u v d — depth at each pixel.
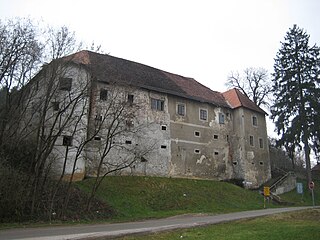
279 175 45.78
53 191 23.16
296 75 41.66
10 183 19.80
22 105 24.33
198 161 39.00
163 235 13.48
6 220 18.62
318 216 19.03
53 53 25.98
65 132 27.95
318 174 49.31
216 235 13.19
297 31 42.91
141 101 35.97
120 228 15.79
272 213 21.41
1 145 22.47
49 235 13.29
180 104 39.59
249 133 43.75
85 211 21.73
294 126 39.69
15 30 23.80
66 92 26.45
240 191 35.59
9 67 23.45
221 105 43.34
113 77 29.53
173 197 29.02
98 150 27.80
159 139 36.28
